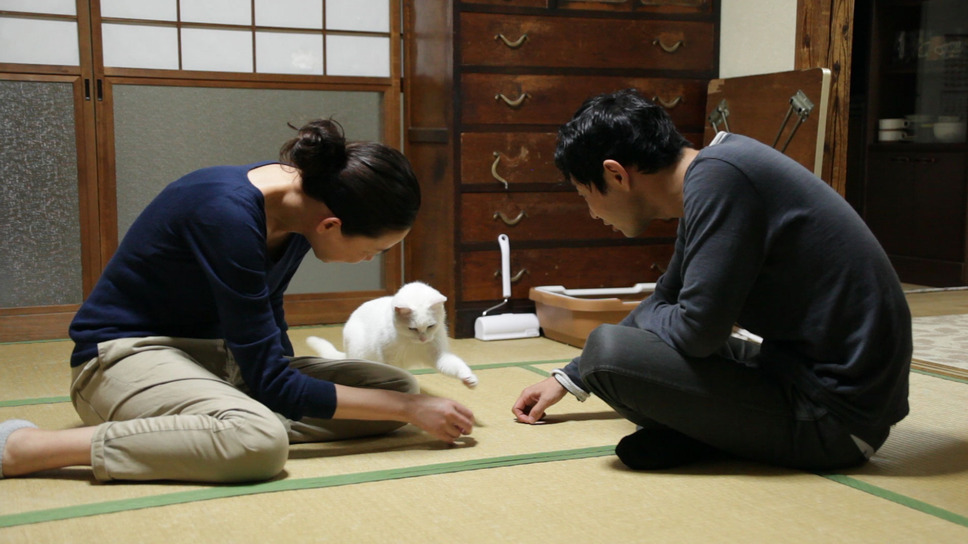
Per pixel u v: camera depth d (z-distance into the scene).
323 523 1.27
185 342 1.60
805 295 1.46
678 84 3.33
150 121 3.18
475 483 1.46
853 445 1.51
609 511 1.33
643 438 1.57
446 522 1.28
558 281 3.26
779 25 3.10
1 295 3.06
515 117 3.12
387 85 3.46
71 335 1.57
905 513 1.33
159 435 1.41
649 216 1.62
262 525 1.26
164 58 3.18
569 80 3.17
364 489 1.42
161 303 1.57
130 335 1.56
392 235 1.50
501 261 3.18
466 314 3.16
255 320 1.46
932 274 4.78
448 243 3.16
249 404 1.46
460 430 1.62
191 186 1.51
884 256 1.47
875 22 5.05
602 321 2.87
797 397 1.51
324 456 1.63
